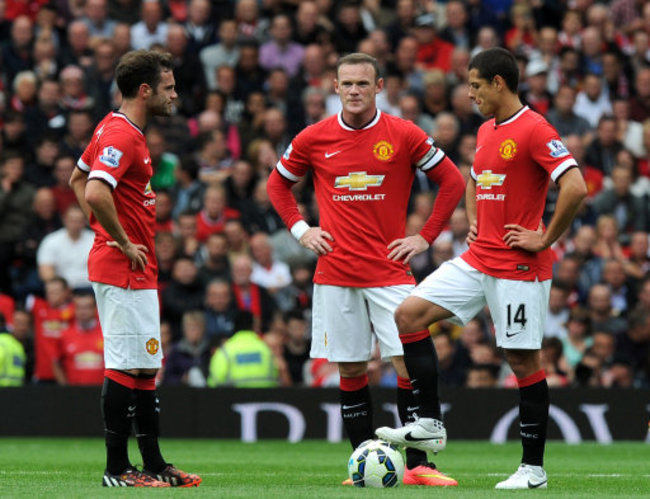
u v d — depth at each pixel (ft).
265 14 213.87
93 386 145.28
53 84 183.83
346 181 84.64
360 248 84.64
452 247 169.17
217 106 191.31
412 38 203.72
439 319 79.66
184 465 111.04
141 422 81.51
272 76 193.98
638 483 88.94
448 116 186.09
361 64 83.35
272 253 174.91
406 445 79.56
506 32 217.36
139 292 79.30
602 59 212.02
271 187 88.58
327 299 85.66
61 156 175.01
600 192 187.11
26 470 101.35
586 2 222.28
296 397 145.38
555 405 145.59
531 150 77.51
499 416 144.97
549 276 79.41
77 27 195.52
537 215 79.00
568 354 161.68
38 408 144.97
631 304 172.86
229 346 149.18
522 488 78.02
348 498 68.23
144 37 199.31
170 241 166.20
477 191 80.02
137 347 79.15
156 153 175.32
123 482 79.41
